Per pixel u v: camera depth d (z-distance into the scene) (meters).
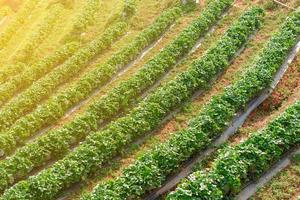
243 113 42.19
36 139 41.91
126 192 34.44
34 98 46.91
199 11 58.03
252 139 36.59
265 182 35.44
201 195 32.59
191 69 45.72
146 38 53.19
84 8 61.12
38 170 39.69
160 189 36.41
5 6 63.25
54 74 49.38
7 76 51.44
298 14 51.53
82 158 37.84
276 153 35.84
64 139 40.69
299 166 36.03
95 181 37.91
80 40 56.47
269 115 41.69
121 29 55.94
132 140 40.78
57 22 60.09
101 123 43.47
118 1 63.12
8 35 58.03
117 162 39.28
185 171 37.62
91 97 47.53
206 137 38.28
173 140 37.88
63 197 36.91
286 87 44.34
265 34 52.00
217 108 40.19
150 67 47.41
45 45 56.53
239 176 34.03
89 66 51.94
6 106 46.06
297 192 34.41
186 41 50.66
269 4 56.34
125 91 44.97
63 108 45.47
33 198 35.56
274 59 45.41
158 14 59.09
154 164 35.94
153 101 42.88
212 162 37.00
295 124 37.44
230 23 54.88
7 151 41.62
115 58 50.19
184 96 43.69
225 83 46.12
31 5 63.16
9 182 38.03
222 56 47.22
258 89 42.75
